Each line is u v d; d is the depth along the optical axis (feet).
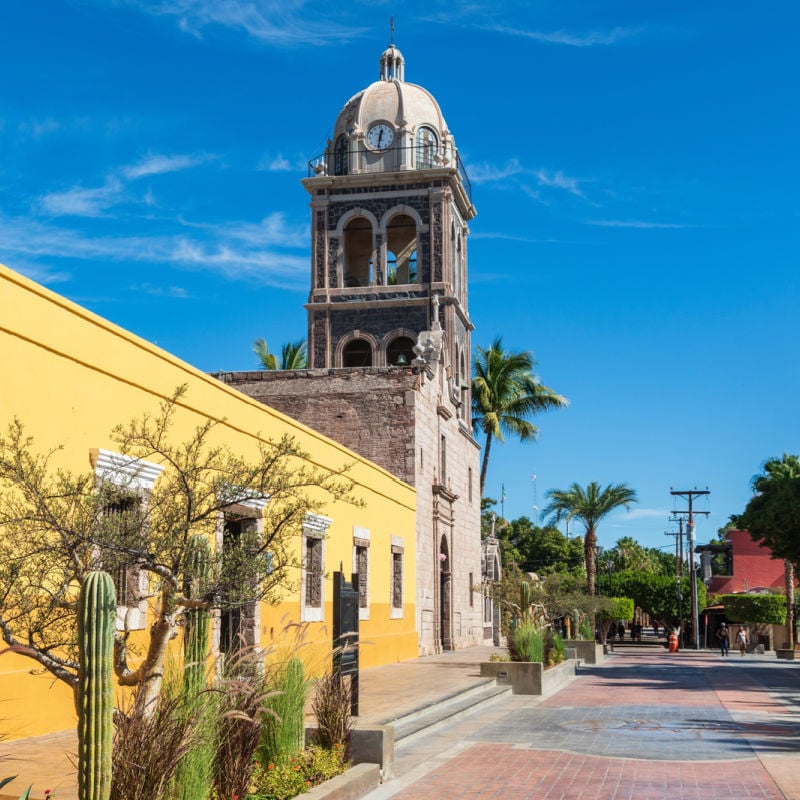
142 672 31.35
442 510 137.49
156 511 33.73
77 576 30.96
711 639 280.72
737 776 45.42
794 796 40.86
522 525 375.66
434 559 132.98
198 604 31.86
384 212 169.17
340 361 166.50
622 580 293.84
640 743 56.13
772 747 54.70
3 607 30.42
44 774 37.14
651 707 76.74
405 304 165.48
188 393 63.00
